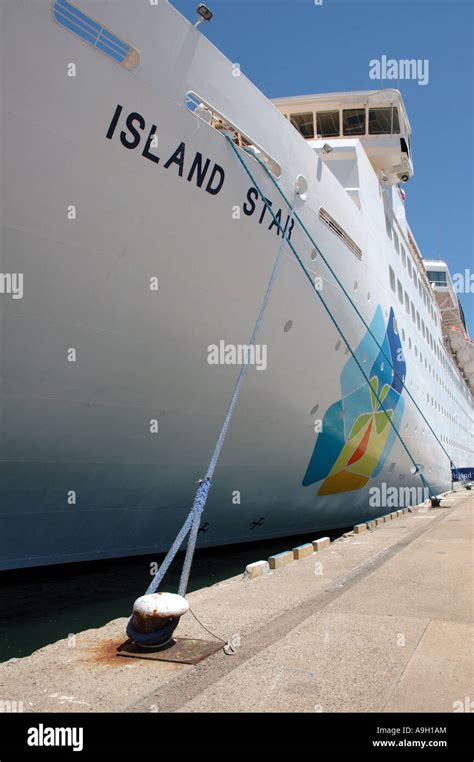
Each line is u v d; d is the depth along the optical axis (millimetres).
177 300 5688
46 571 7047
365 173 11492
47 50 4160
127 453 6328
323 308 8047
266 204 6398
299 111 13508
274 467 8531
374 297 10445
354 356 9406
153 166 5000
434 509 13156
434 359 19641
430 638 3477
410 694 2701
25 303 4695
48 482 5957
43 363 5094
